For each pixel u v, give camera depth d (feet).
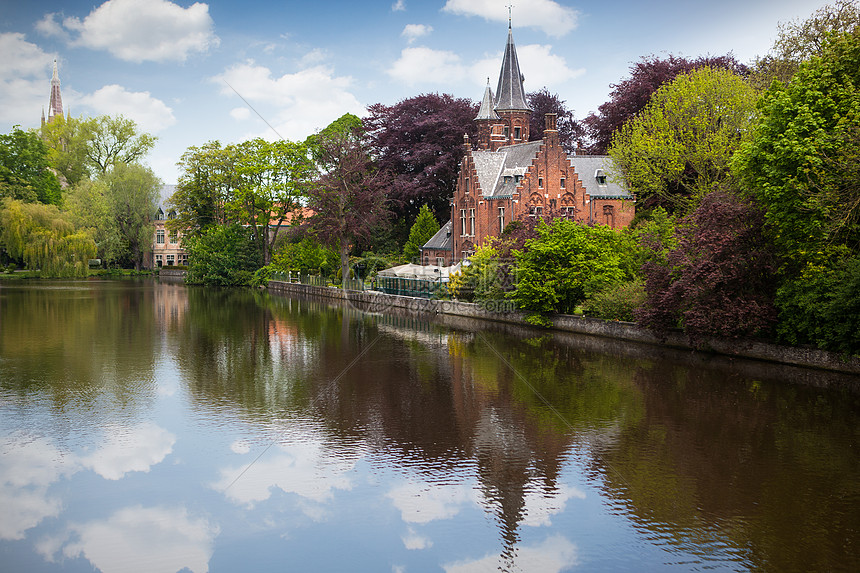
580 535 41.39
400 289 182.70
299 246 244.22
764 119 87.56
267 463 52.75
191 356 96.89
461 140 246.68
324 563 38.58
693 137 139.95
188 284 276.82
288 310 167.73
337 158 212.64
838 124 77.46
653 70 188.85
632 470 50.88
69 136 315.99
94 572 37.55
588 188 189.47
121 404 69.00
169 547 40.24
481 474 50.60
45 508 44.98
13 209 239.71
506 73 229.25
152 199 310.04
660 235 122.11
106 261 313.53
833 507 44.24
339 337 118.11
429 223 227.40
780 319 84.48
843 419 62.18
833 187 76.43
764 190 84.12
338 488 48.21
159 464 52.42
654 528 41.96
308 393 74.33
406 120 251.39
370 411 66.95
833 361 79.25
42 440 57.62
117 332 121.19
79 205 277.23
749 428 60.08
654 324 98.43
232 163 279.08
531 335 119.14
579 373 83.97
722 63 192.34
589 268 121.39
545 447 56.08
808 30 121.80
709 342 95.20
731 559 38.34
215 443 57.11
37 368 86.58
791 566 37.40
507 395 73.15
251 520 43.52
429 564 38.45
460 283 152.25
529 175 179.83
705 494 46.39
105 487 48.24
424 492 47.55
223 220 291.79
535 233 138.82
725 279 86.58
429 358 95.96
